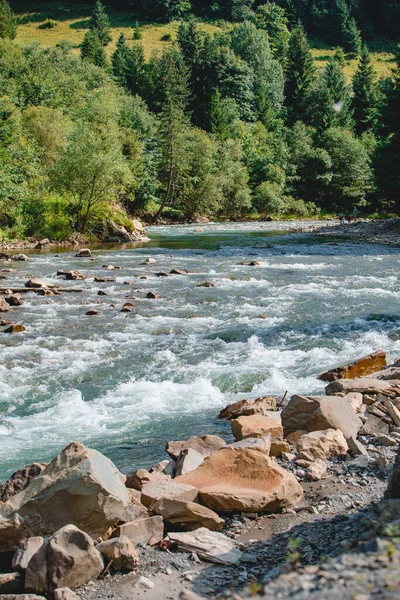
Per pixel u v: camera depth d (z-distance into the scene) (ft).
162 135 227.40
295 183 299.99
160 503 19.97
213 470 22.34
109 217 149.48
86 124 156.76
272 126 356.38
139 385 38.99
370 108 372.79
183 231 181.57
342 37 554.87
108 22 500.74
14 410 35.06
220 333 52.03
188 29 373.61
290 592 11.64
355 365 39.52
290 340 49.78
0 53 300.61
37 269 93.76
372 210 295.48
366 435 28.40
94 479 18.75
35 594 15.75
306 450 25.73
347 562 12.31
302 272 88.89
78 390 38.29
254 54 418.31
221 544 18.10
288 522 19.75
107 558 17.19
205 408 34.94
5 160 147.13
